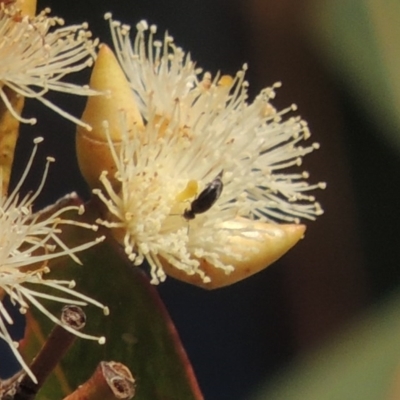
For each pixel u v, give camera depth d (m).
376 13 0.18
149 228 0.16
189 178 0.16
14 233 0.15
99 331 0.17
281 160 0.16
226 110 0.16
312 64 0.21
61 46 0.16
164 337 0.16
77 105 0.21
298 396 0.18
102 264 0.16
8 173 0.16
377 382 0.17
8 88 0.16
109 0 0.21
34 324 0.17
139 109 0.16
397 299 0.18
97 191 0.16
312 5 0.19
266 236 0.16
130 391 0.15
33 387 0.15
